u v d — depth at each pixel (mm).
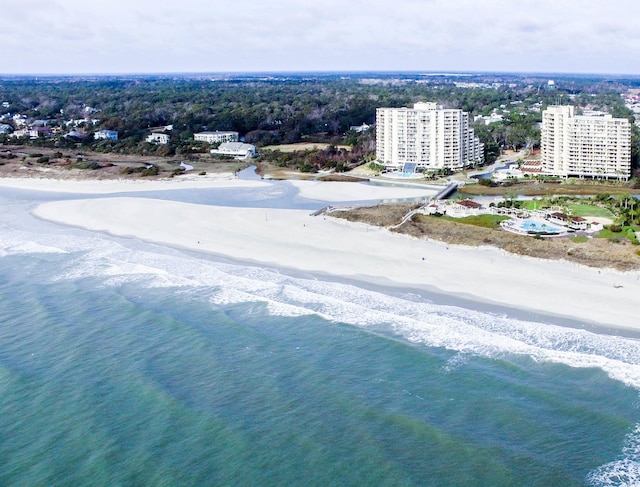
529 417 65500
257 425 64812
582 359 75938
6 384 73500
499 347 79688
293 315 92000
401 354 79188
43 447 61844
